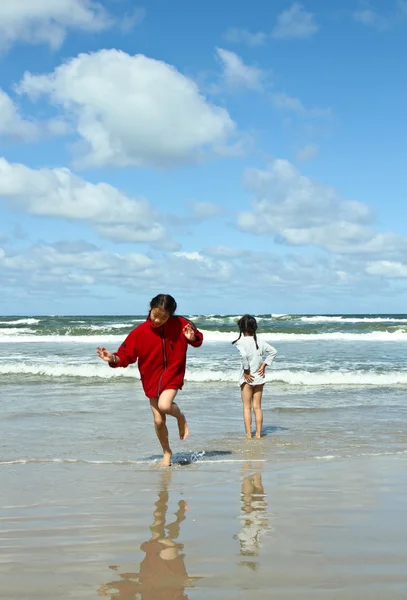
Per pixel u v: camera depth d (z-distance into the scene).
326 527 3.40
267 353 7.16
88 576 2.67
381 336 27.89
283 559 2.85
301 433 7.24
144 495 4.29
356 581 2.56
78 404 9.66
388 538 3.18
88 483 4.73
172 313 5.44
